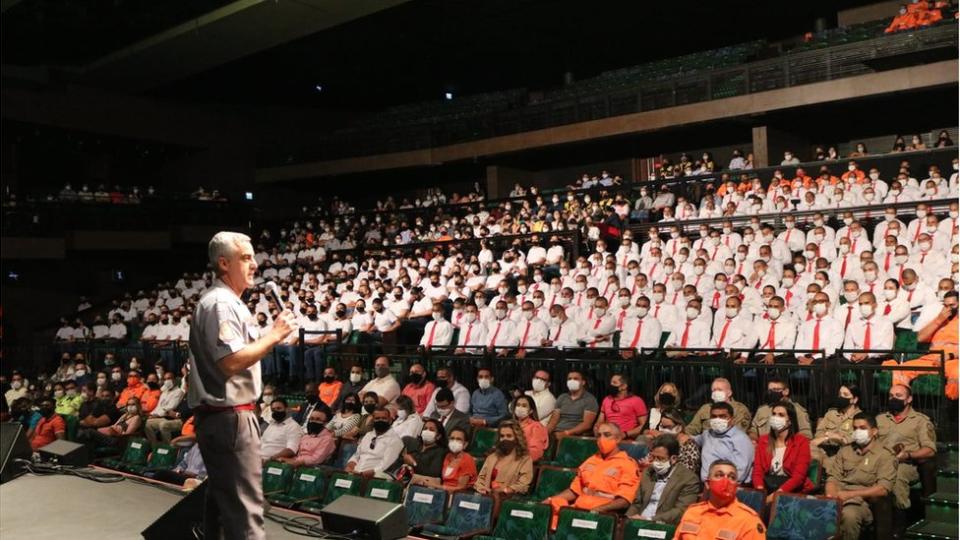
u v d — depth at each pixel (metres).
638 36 28.38
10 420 15.43
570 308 14.21
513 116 26.11
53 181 29.55
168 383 14.66
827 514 6.99
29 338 26.08
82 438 14.27
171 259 28.42
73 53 27.73
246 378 3.90
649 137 24.67
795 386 10.45
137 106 29.83
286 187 32.69
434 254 20.28
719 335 11.95
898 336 10.98
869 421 7.65
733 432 8.03
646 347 11.70
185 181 31.70
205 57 26.02
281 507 9.12
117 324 22.42
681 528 6.57
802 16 26.44
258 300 19.20
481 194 26.00
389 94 34.16
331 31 26.98
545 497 8.62
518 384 12.04
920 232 14.38
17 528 6.61
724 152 25.34
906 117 22.17
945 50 18.92
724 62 24.41
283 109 33.34
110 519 6.91
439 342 14.71
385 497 8.66
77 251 25.81
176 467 11.77
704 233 16.20
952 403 9.41
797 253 15.41
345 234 24.59
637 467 8.17
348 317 17.16
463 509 8.16
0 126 27.28
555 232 17.89
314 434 10.96
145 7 24.20
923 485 8.17
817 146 24.05
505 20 26.52
